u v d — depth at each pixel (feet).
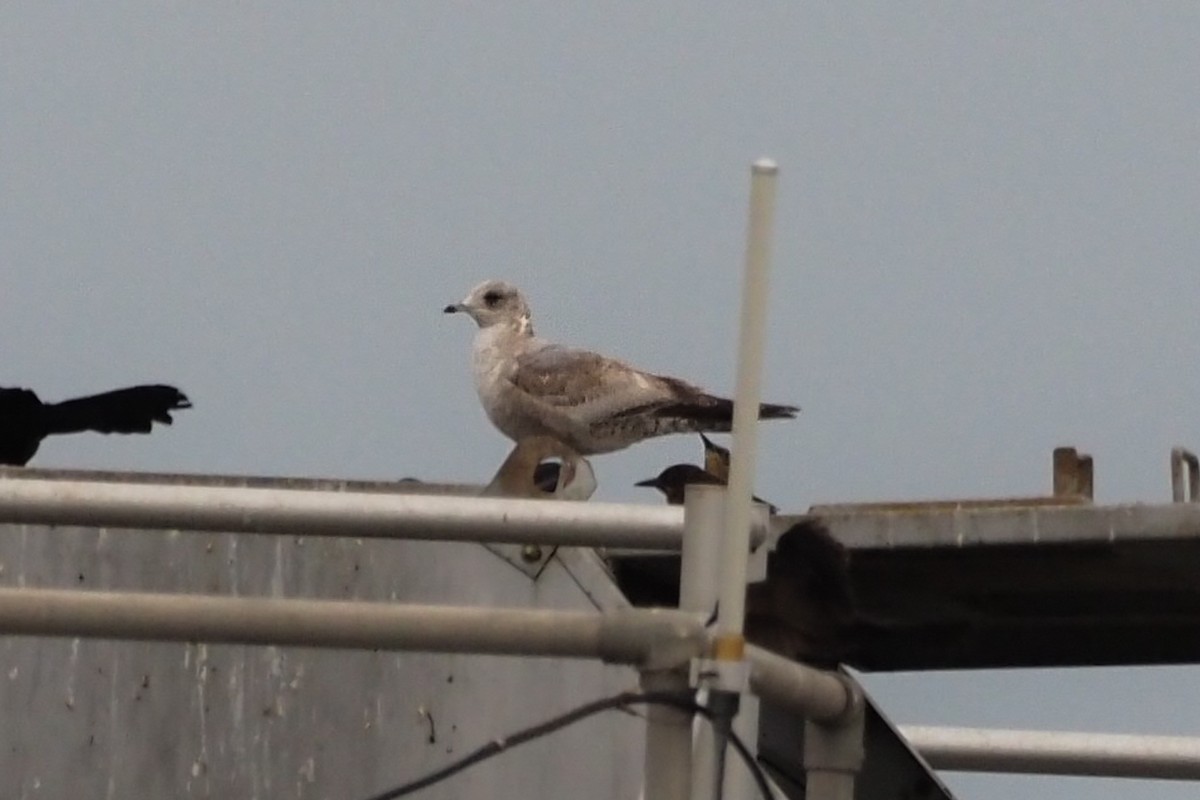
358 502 30.14
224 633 26.37
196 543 35.19
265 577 34.81
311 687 34.37
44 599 26.30
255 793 34.30
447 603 33.81
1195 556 34.32
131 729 34.94
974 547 34.14
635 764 32.37
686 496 29.32
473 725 33.42
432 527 29.96
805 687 28.96
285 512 30.12
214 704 34.71
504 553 33.60
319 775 34.14
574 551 33.30
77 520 30.25
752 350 26.27
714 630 26.99
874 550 34.60
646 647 26.40
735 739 28.68
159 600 26.40
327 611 26.37
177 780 34.71
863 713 30.19
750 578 29.50
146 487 30.22
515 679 33.27
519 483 34.45
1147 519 33.42
